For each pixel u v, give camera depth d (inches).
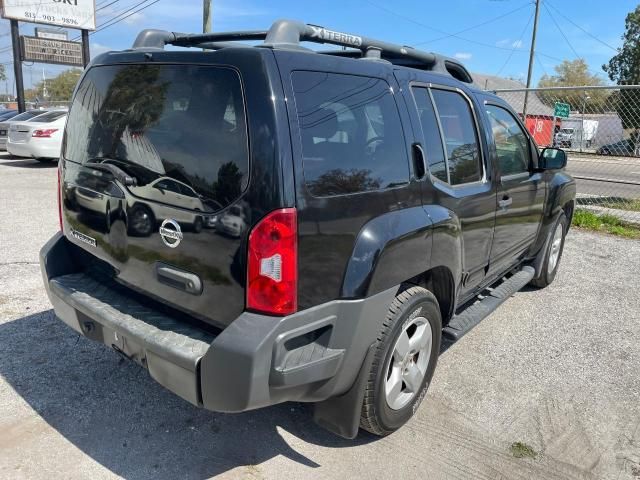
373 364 109.7
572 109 607.5
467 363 160.9
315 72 99.2
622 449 122.4
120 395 134.7
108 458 112.0
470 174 147.6
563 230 236.5
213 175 94.4
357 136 105.3
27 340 160.4
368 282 101.3
